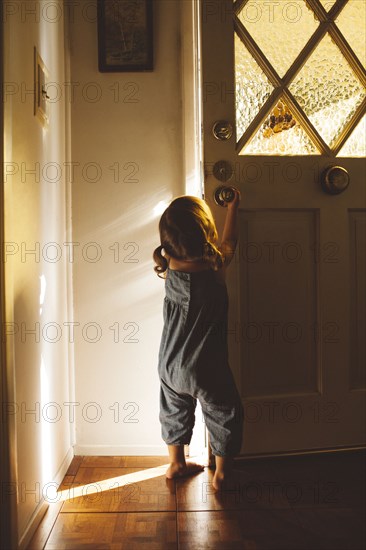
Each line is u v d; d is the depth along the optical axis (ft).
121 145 6.55
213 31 5.78
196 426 6.48
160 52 6.56
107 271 6.53
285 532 4.39
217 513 4.77
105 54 6.50
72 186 6.51
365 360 6.16
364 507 4.83
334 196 6.03
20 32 4.40
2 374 3.86
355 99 6.21
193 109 6.42
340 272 6.05
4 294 3.87
